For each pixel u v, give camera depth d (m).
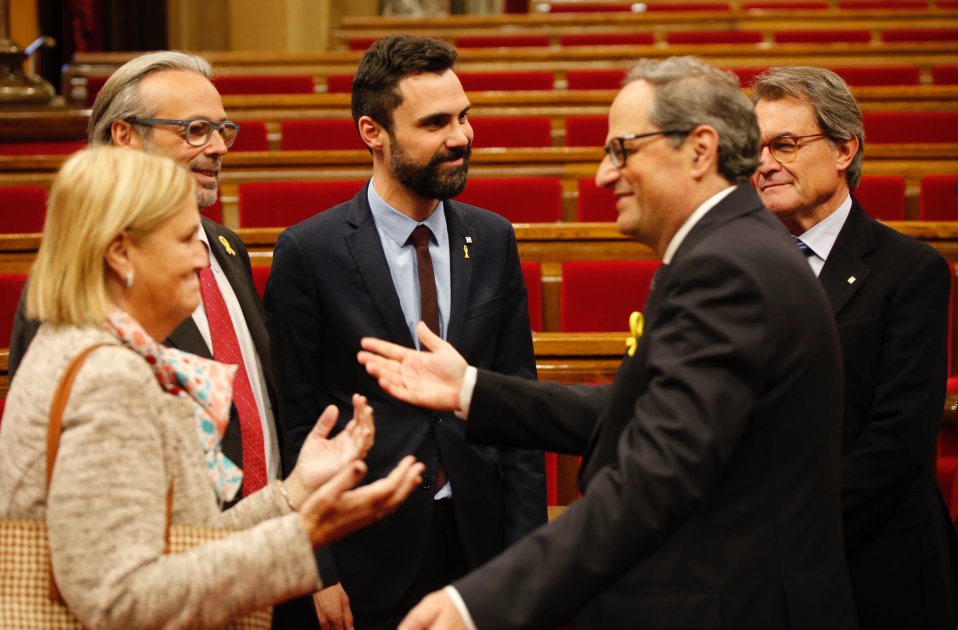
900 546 2.15
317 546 1.59
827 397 1.68
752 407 1.60
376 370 1.99
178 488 1.60
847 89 2.21
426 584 2.26
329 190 4.64
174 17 10.29
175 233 1.62
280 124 6.19
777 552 1.65
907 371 2.10
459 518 2.25
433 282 2.30
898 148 5.05
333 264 2.27
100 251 1.57
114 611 1.43
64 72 7.54
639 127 1.74
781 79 2.21
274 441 2.16
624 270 3.65
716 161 1.74
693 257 1.65
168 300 1.62
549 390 2.00
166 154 2.16
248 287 2.22
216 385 1.71
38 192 4.62
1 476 1.54
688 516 1.57
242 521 1.71
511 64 7.75
